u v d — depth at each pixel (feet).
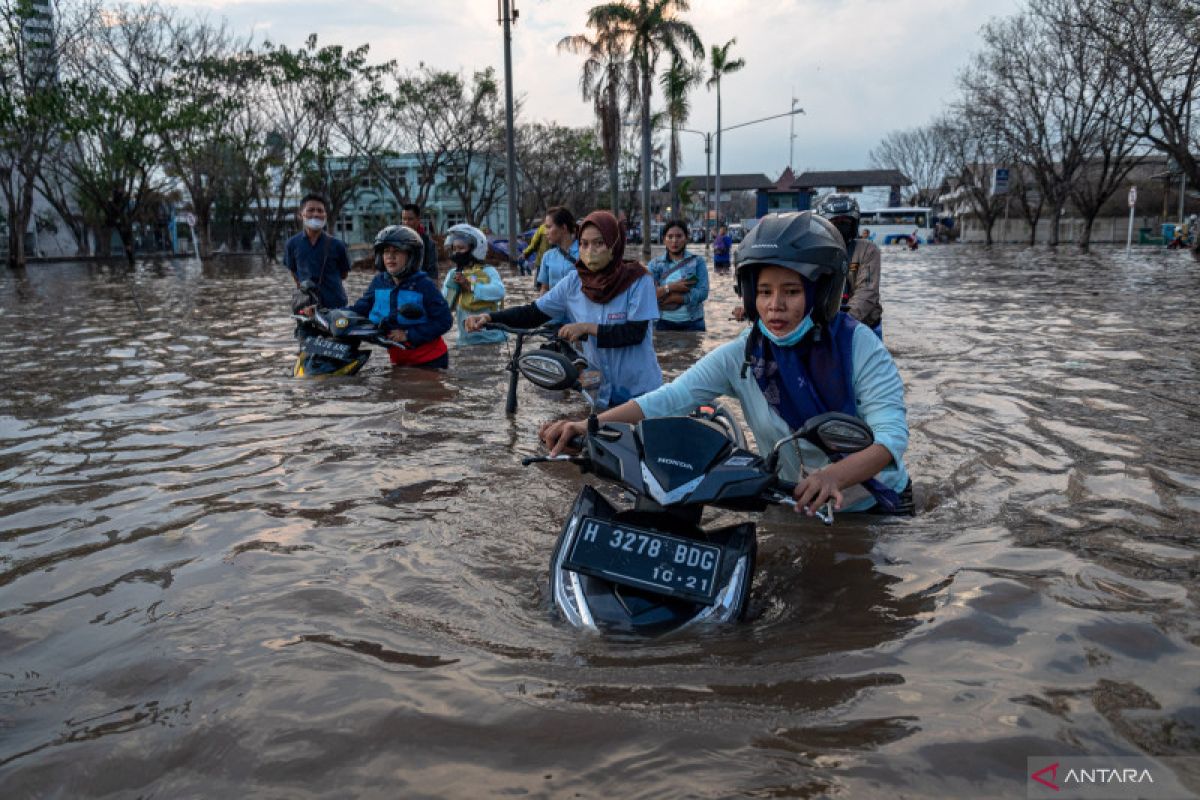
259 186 165.58
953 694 7.78
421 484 14.84
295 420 19.63
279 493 14.29
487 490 14.48
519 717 7.39
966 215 254.27
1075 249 147.02
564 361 11.23
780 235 10.41
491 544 11.98
